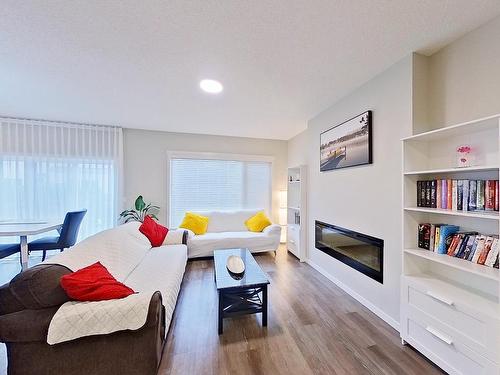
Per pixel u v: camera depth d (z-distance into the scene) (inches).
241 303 81.8
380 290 84.0
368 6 53.7
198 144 179.0
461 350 53.1
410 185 70.4
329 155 117.6
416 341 64.2
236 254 109.2
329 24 59.8
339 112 110.7
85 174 155.6
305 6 53.8
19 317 48.3
